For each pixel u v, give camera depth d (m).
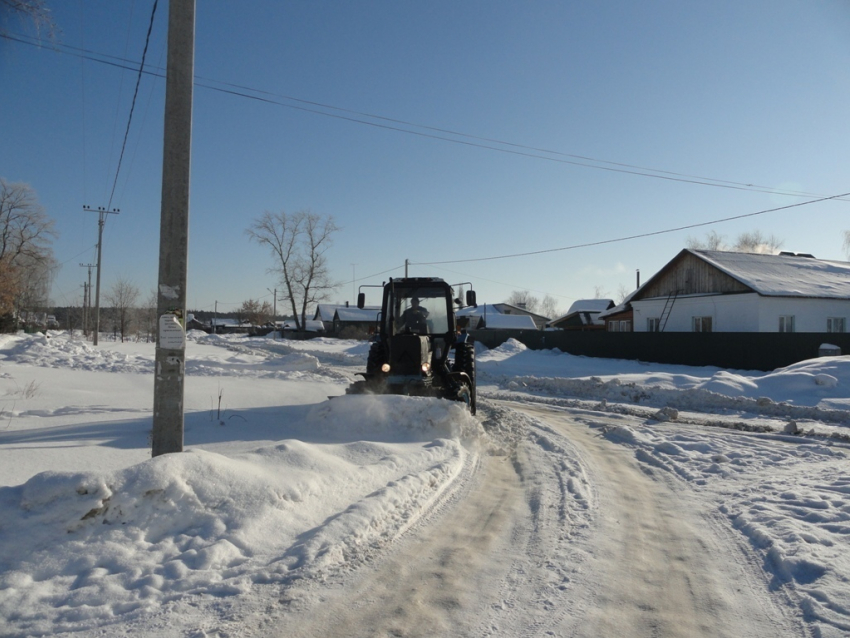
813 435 10.36
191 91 6.07
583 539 5.07
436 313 11.41
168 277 6.00
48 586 3.72
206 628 3.40
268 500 4.93
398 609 3.74
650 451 8.81
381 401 8.80
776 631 3.54
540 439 9.85
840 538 4.93
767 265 30.27
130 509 4.38
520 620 3.64
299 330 65.81
